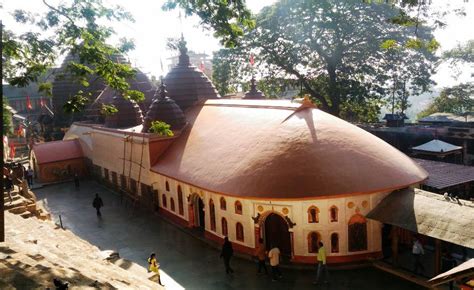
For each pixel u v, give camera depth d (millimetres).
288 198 17969
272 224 19625
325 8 37062
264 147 20359
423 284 16141
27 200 20859
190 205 23578
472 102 53875
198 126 27578
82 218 27312
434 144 30375
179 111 28500
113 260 14812
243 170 19844
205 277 17938
